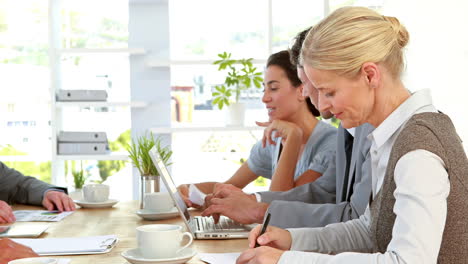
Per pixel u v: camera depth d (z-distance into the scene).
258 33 4.17
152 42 4.01
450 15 3.97
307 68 1.21
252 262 1.17
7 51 4.09
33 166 4.04
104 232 1.76
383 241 1.22
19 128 4.01
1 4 4.09
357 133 1.87
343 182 1.99
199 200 2.26
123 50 3.79
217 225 1.83
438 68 4.00
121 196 4.12
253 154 2.84
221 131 3.83
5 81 4.07
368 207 1.51
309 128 2.50
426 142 1.10
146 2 3.96
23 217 2.01
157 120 4.01
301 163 2.45
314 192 2.13
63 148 3.76
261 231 1.41
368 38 1.16
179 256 1.37
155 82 4.01
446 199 1.10
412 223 1.01
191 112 4.16
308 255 1.13
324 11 3.95
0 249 1.35
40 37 4.12
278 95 2.52
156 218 1.98
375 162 1.33
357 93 1.19
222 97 3.79
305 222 1.76
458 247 1.12
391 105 1.23
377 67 1.17
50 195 2.24
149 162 2.12
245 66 3.73
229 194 2.00
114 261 1.38
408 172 1.07
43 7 4.12
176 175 4.14
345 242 1.47
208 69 4.14
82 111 4.09
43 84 4.10
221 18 4.18
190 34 4.19
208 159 4.15
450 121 1.19
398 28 1.20
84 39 4.15
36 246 1.52
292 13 4.07
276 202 1.79
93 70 4.07
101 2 4.15
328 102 1.21
